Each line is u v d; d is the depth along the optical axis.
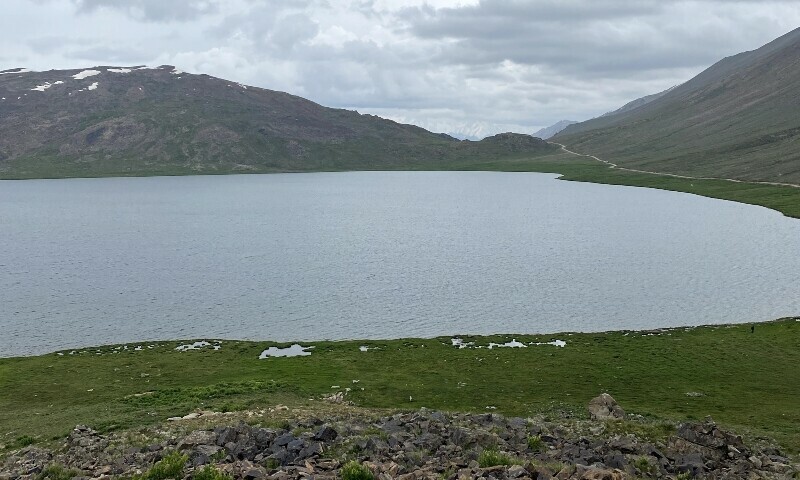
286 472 25.59
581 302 103.88
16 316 95.31
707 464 30.11
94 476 28.55
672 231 187.12
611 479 23.91
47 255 150.88
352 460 26.61
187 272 130.00
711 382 62.22
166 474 26.33
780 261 137.00
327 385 61.91
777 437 42.12
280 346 79.69
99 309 99.75
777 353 72.25
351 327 90.25
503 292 111.31
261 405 50.50
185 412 47.75
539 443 31.86
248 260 144.75
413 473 24.83
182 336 85.75
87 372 68.31
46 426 45.38
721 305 100.44
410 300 105.62
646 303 102.62
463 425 35.69
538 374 65.94
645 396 57.91
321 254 153.12
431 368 68.56
